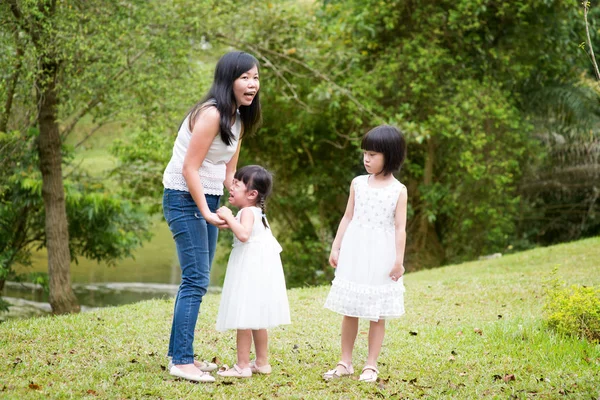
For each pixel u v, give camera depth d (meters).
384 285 4.09
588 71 15.16
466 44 13.97
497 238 14.32
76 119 10.95
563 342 5.01
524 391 3.98
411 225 15.16
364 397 3.87
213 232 4.25
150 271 17.97
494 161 13.25
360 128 14.38
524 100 14.98
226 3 11.24
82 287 15.82
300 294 7.66
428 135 12.20
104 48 9.16
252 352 4.86
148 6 9.86
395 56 13.39
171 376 4.09
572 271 8.73
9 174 10.79
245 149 14.97
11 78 9.33
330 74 13.19
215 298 7.33
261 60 13.25
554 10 13.36
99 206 11.63
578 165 15.27
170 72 10.29
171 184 4.00
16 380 3.92
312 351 4.93
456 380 4.22
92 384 3.89
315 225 15.51
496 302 7.10
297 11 13.02
